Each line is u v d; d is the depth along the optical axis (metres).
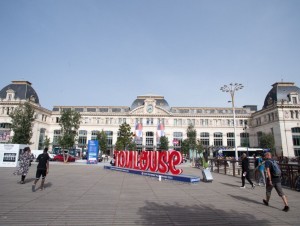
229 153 54.00
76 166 33.19
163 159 19.88
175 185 15.73
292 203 10.34
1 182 15.44
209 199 11.10
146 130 85.38
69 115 47.53
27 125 41.38
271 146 62.41
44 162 12.75
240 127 85.12
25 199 10.41
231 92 39.19
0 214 8.03
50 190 12.77
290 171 14.62
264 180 15.91
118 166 27.34
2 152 28.47
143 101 92.62
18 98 74.75
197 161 38.78
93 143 41.91
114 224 7.13
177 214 8.35
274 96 74.19
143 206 9.46
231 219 7.82
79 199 10.56
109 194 11.89
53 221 7.32
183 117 86.56
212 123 86.06
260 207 9.55
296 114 68.19
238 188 14.72
